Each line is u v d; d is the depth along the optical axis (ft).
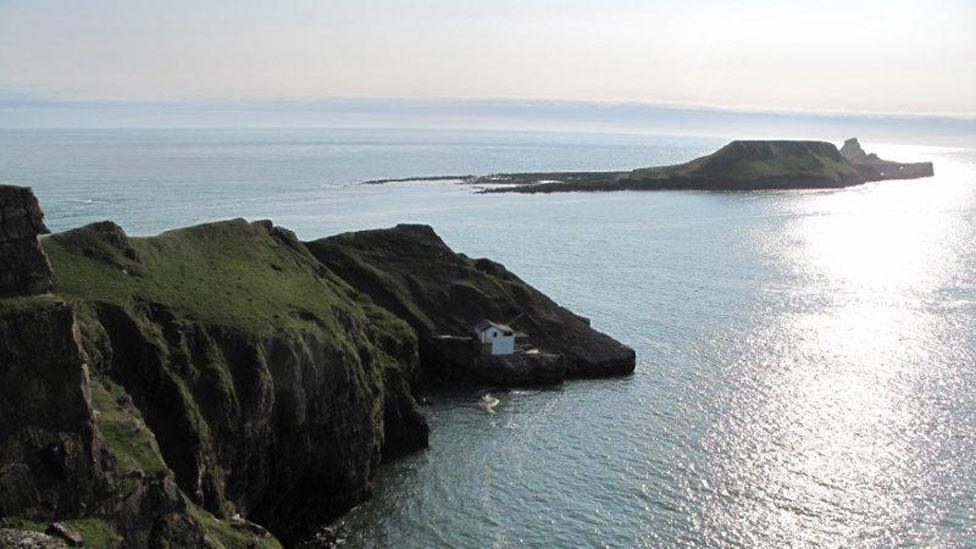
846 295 506.48
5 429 160.45
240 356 245.65
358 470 264.31
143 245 287.89
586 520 241.35
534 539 232.32
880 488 255.50
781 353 388.37
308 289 322.55
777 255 644.27
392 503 257.14
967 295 506.89
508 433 307.17
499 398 345.51
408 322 388.16
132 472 178.81
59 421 167.53
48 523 159.63
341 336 288.92
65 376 170.19
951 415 310.24
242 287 289.53
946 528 232.94
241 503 231.71
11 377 163.63
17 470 159.02
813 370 363.35
